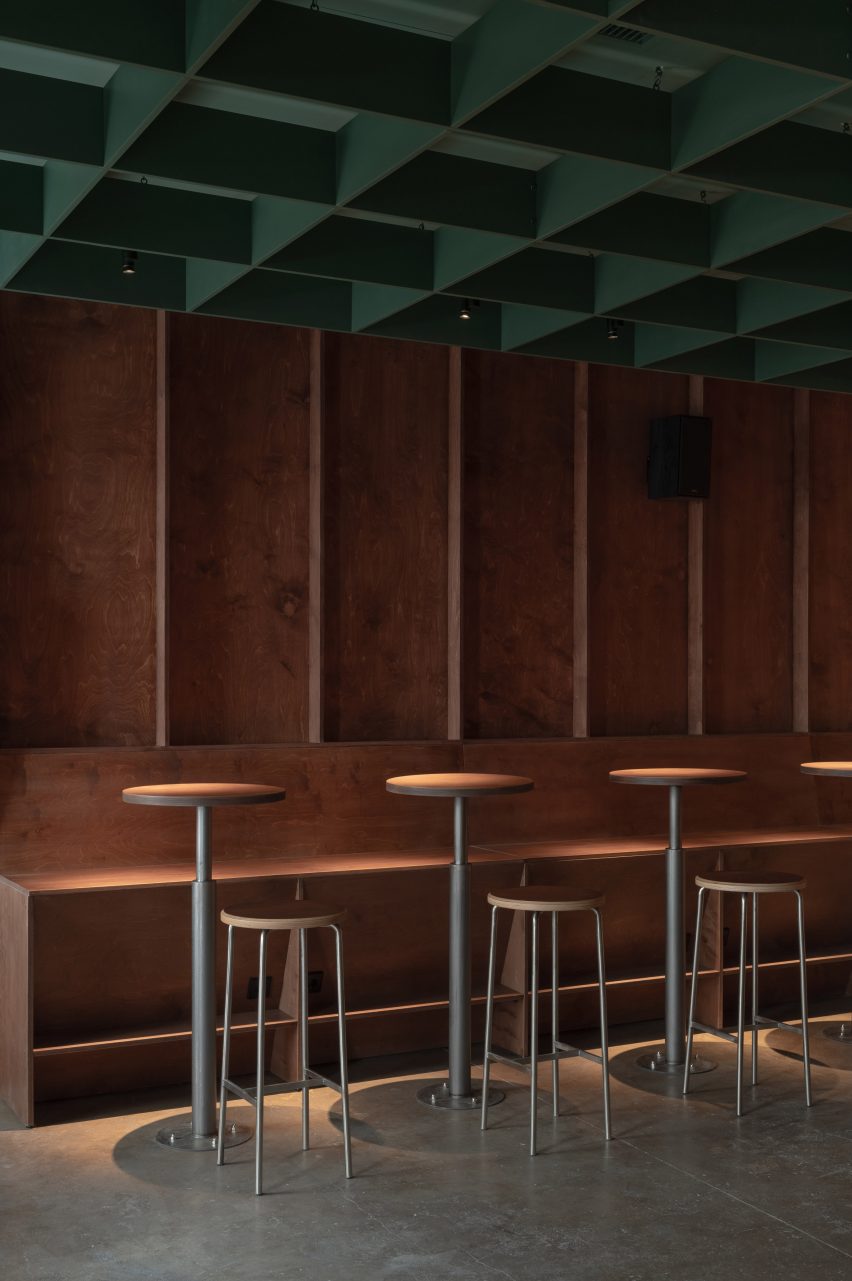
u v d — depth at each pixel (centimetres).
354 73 321
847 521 712
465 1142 439
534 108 340
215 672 565
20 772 506
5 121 352
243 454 574
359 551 598
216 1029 478
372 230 462
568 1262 345
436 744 586
